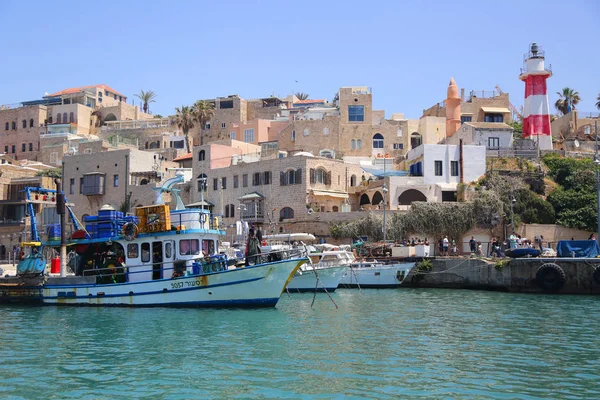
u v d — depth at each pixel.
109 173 77.88
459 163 66.50
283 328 25.11
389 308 32.84
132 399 14.96
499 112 88.44
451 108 81.88
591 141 81.31
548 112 77.44
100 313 29.50
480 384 16.25
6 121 115.69
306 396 15.09
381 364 18.45
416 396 15.12
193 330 24.52
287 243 51.34
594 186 61.94
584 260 42.03
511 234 54.09
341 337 23.06
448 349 20.89
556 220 59.72
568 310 32.47
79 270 34.66
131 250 33.03
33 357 19.61
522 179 63.50
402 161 77.94
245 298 30.78
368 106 85.94
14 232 74.06
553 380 16.77
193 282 30.94
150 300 31.44
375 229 57.47
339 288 46.75
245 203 68.56
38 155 109.50
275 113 113.88
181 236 32.31
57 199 34.31
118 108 118.81
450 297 39.62
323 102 122.62
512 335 23.95
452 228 57.06
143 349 20.75
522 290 43.66
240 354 19.83
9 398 15.09
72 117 113.88
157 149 100.62
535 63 77.88
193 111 104.06
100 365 18.42
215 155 74.56
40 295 33.59
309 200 64.19
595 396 15.27
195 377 16.89
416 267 48.00
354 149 85.06
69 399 15.00
